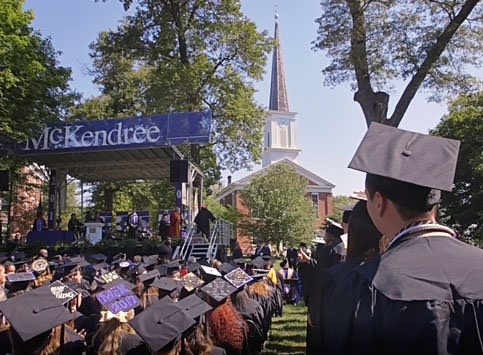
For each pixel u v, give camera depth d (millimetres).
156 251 17594
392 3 12188
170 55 26844
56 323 3162
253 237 46094
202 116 18625
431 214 1610
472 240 26922
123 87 34500
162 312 3453
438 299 1354
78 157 21516
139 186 34062
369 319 1407
